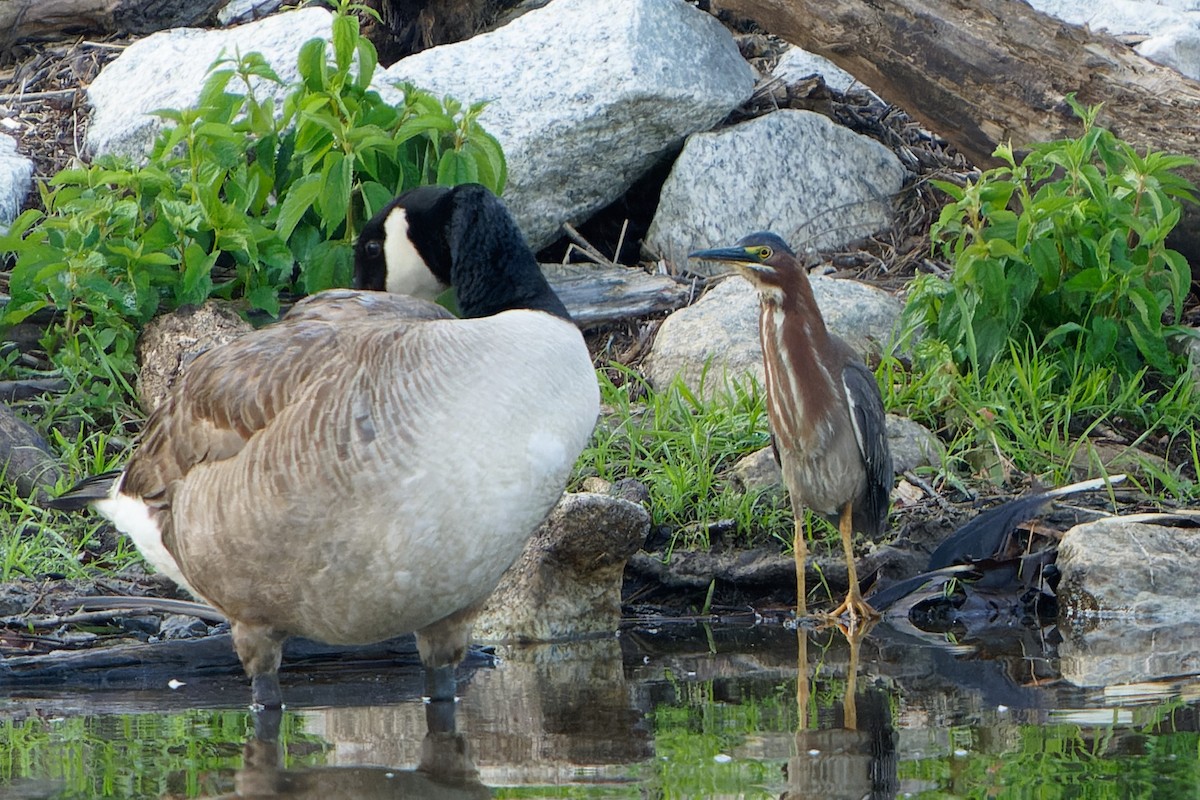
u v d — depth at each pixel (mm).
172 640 9398
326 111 13211
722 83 14898
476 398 7340
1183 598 10508
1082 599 10609
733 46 15578
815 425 10305
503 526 7512
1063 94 13977
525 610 10148
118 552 10984
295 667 9469
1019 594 10883
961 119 14508
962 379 12883
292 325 8023
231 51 15047
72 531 11273
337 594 7625
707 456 11914
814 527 11555
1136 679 8539
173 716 8109
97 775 6871
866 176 15375
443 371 7363
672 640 10086
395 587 7559
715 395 12688
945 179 15578
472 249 8336
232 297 13531
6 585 10211
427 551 7441
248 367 7723
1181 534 10875
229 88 14562
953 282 12930
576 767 6953
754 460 11867
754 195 14781
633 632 10391
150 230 12820
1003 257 12953
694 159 14672
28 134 15516
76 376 12531
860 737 7367
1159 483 12125
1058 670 8836
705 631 10375
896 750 7098
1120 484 12047
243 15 17672
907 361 13414
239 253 13094
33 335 13109
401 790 6609
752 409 12422
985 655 9359
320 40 13242
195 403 7871
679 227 14672
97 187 13094
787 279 10383
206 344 12305
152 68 15250
